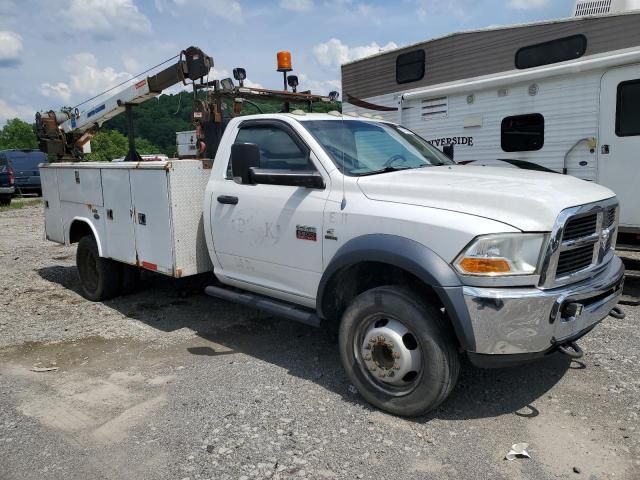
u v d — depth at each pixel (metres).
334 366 4.50
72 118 8.19
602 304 3.76
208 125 6.46
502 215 3.35
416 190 3.71
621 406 3.72
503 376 4.22
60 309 6.35
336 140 4.41
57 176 6.89
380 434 3.46
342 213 3.92
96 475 3.11
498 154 7.96
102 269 6.39
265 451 3.29
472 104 8.19
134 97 7.26
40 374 4.52
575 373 4.23
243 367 4.52
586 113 6.96
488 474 3.04
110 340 5.28
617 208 4.09
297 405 3.84
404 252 3.48
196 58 6.50
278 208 4.37
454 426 3.54
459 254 3.32
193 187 5.18
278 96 6.42
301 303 4.42
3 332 5.59
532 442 3.34
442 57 8.52
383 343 3.64
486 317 3.25
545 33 7.30
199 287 6.37
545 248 3.29
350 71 10.04
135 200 5.50
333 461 3.18
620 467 3.07
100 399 4.02
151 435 3.49
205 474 3.08
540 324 3.29
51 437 3.51
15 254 9.89
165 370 4.51
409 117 9.10
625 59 6.46
